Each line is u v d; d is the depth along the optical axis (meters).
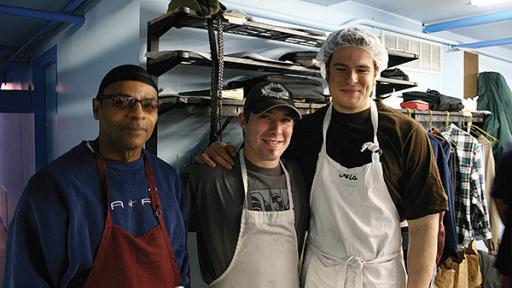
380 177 1.39
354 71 1.40
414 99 2.93
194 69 2.15
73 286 1.08
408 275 1.44
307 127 1.58
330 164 1.46
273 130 1.41
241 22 1.89
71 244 1.06
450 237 2.27
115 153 1.19
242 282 1.40
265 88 1.44
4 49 4.69
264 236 1.42
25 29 3.85
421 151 1.38
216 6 1.78
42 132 4.36
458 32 4.04
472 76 3.98
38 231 1.06
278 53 2.46
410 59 2.64
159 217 1.21
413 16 3.45
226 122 1.96
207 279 1.46
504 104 3.64
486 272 3.08
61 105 3.58
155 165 1.29
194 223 1.46
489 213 3.00
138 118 1.14
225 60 1.89
